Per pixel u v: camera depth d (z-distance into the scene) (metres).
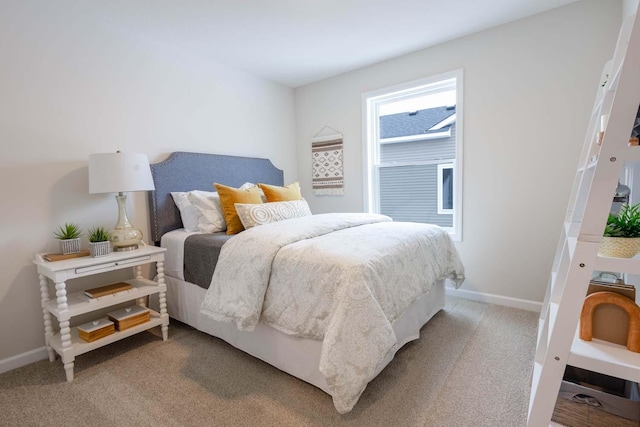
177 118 2.89
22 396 1.70
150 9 2.24
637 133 1.15
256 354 1.95
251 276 1.77
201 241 2.29
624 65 0.84
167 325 2.31
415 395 1.63
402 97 3.34
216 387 1.74
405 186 3.48
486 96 2.75
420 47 3.00
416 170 3.39
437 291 2.54
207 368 1.93
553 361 1.00
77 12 2.25
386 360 1.72
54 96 2.16
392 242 1.92
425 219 3.40
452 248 2.56
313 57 3.16
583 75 2.35
